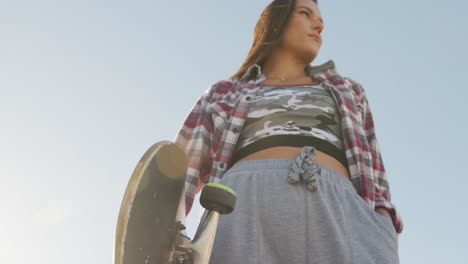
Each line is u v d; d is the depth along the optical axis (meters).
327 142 2.59
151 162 1.88
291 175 2.35
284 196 2.33
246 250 2.25
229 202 2.07
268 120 2.65
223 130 2.85
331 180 2.43
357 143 2.69
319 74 2.96
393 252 2.36
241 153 2.62
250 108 2.74
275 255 2.27
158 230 1.96
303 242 2.26
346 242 2.28
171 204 2.04
